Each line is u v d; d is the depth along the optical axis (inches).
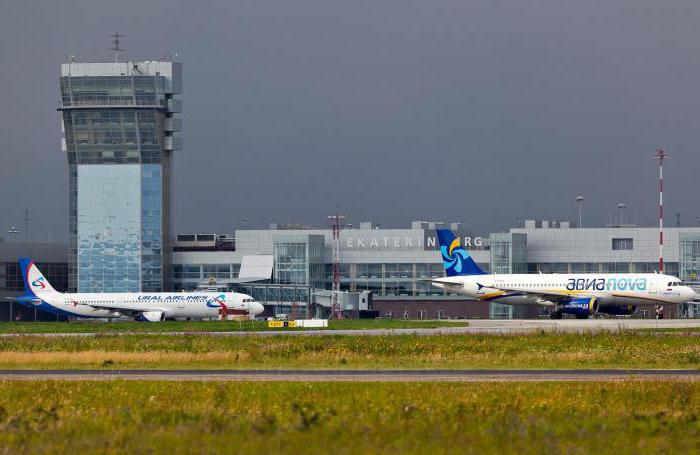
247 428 6953.7
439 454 6131.9
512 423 7071.9
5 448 6387.8
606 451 6333.7
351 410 7859.3
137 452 6186.0
